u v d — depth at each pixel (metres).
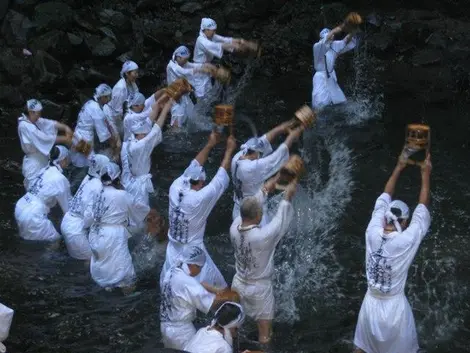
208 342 7.34
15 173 12.82
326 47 14.36
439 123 14.49
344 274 9.99
